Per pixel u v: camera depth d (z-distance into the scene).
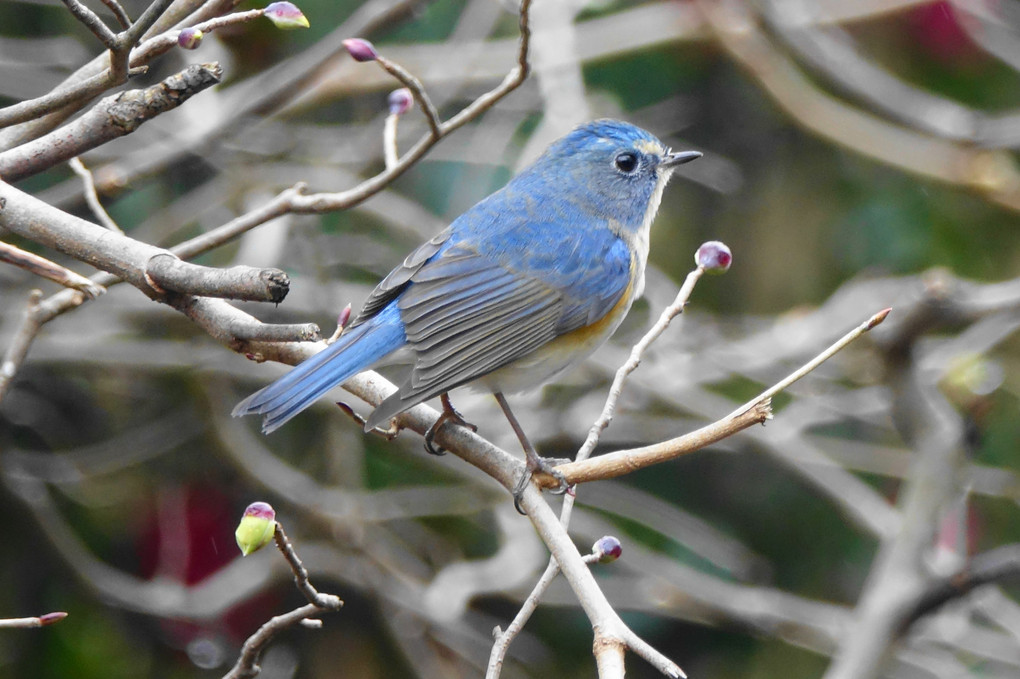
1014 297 9.45
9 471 10.72
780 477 12.42
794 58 13.70
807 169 12.68
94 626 10.94
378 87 11.46
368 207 11.78
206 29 4.99
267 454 11.56
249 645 5.13
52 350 10.62
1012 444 11.78
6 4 11.73
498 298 7.51
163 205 11.67
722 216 12.86
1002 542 11.62
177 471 11.61
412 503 12.00
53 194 10.40
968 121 11.44
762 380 12.00
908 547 9.18
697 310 12.62
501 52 11.68
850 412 11.48
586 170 8.23
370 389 6.48
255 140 12.08
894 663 10.84
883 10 12.04
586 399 11.70
